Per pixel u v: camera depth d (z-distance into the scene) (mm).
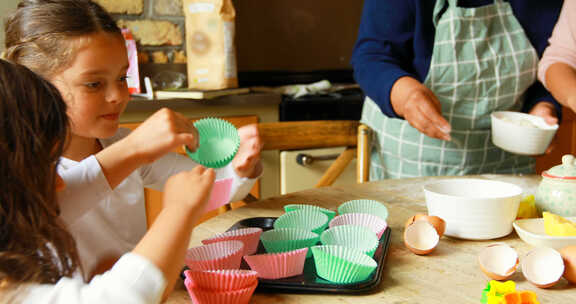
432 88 1480
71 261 586
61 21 793
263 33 2541
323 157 2084
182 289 707
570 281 701
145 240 546
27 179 520
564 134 2770
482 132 1510
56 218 556
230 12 2008
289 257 698
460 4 1439
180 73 2195
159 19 2139
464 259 800
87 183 659
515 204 875
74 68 791
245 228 868
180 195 583
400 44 1487
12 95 518
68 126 584
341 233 807
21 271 520
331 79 2715
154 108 1838
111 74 821
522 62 1467
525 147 1250
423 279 728
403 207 1072
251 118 2045
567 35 1398
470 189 978
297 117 2113
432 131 1267
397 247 852
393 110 1364
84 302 494
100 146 1049
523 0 1455
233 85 2068
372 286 686
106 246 938
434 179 1290
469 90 1465
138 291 509
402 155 1553
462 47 1434
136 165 681
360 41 1532
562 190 927
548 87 1407
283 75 2607
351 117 2217
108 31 823
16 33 845
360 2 2713
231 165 1144
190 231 567
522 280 721
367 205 965
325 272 700
